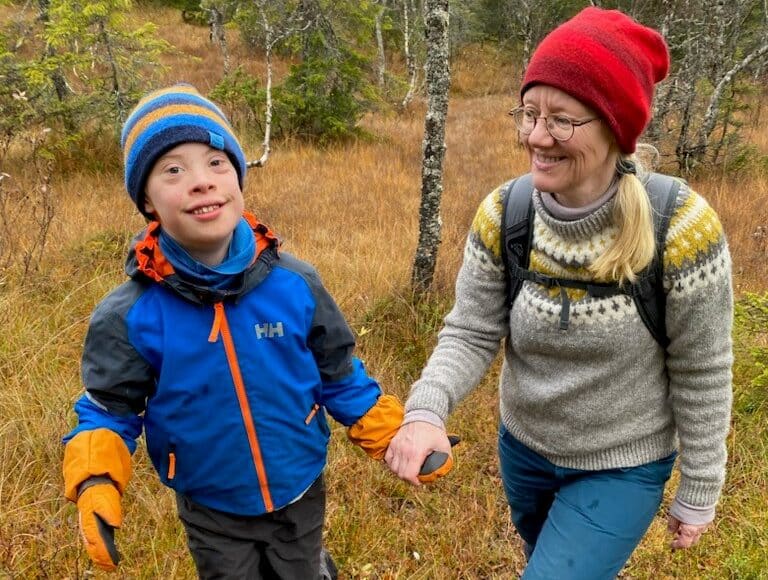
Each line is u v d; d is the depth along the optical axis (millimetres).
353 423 1830
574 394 1635
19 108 7898
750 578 2484
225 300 1608
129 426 1647
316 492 1937
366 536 2631
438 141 4160
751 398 3469
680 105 9672
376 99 11773
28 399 3156
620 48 1358
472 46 25484
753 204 7395
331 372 1811
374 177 8672
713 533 2693
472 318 1792
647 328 1539
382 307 4254
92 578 2348
